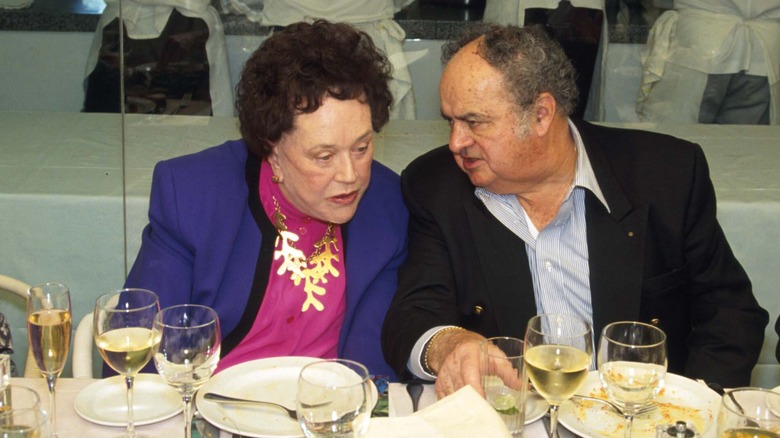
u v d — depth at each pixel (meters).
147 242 1.61
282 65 1.40
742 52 2.88
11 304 2.33
